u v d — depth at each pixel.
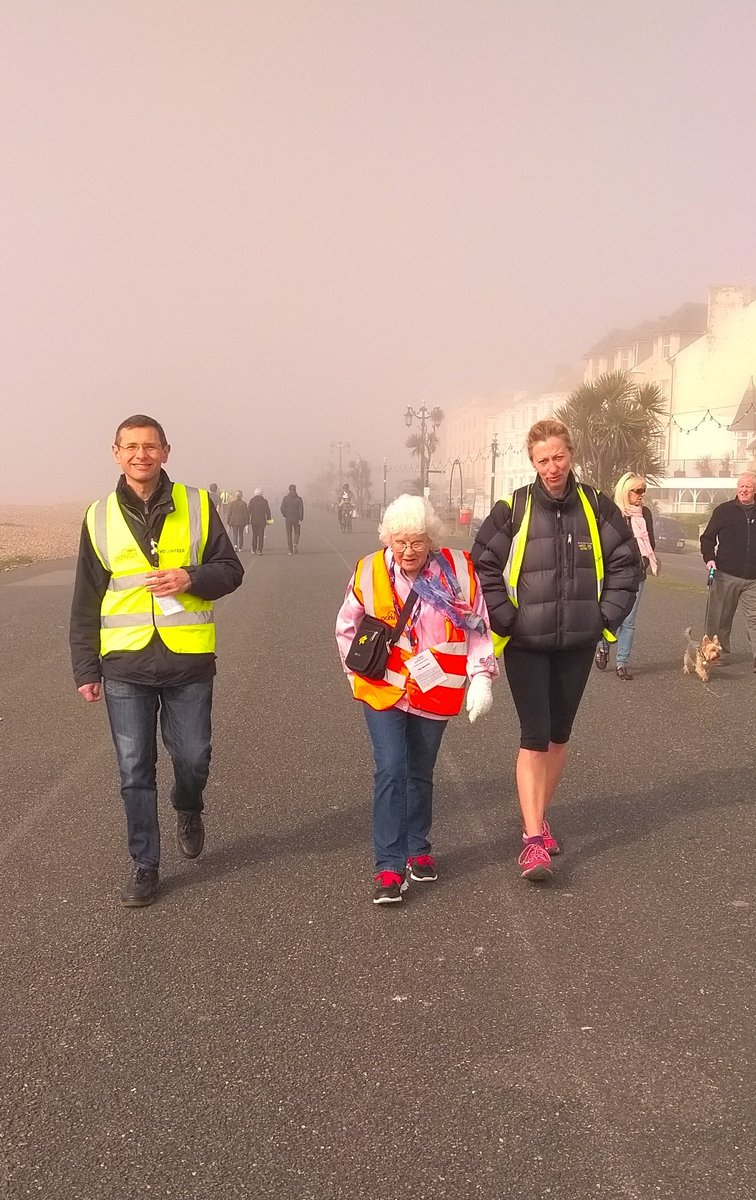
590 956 3.51
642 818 5.03
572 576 4.19
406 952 3.56
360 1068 2.81
